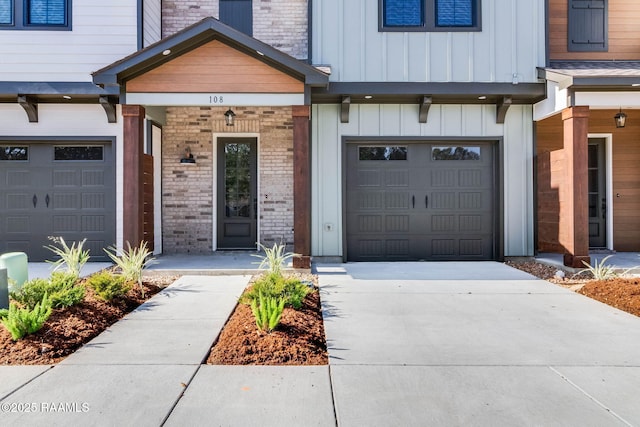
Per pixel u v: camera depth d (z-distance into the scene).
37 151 8.14
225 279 6.58
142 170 7.18
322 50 7.88
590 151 9.32
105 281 4.93
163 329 4.13
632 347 3.67
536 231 8.20
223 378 3.07
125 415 2.56
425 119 8.17
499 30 7.91
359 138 8.16
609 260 7.84
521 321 4.41
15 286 4.59
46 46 7.78
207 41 6.90
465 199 8.33
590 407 2.67
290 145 9.20
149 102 6.93
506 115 8.26
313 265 7.77
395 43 7.88
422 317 4.55
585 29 8.83
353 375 3.13
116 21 7.87
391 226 8.29
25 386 2.92
